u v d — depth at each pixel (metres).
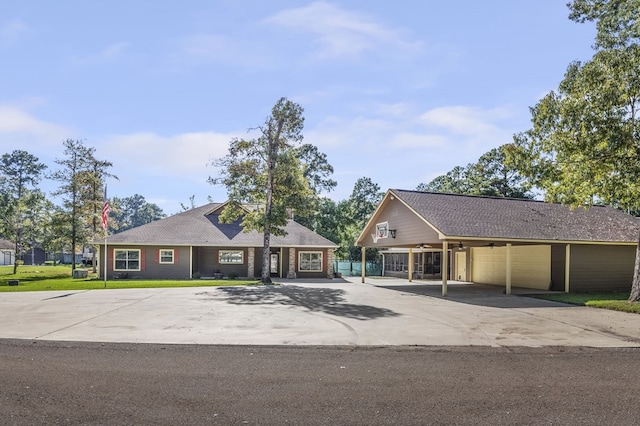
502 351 8.95
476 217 22.47
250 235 35.09
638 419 5.17
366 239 29.95
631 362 8.12
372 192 59.56
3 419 4.97
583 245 22.69
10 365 7.42
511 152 19.53
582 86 16.52
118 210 40.72
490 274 28.67
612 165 17.05
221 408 5.40
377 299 18.62
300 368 7.39
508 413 5.33
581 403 5.72
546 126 18.08
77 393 5.93
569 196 18.86
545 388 6.38
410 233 23.70
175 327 11.25
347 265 44.06
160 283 25.39
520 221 22.86
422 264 35.91
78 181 36.41
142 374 6.92
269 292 20.95
